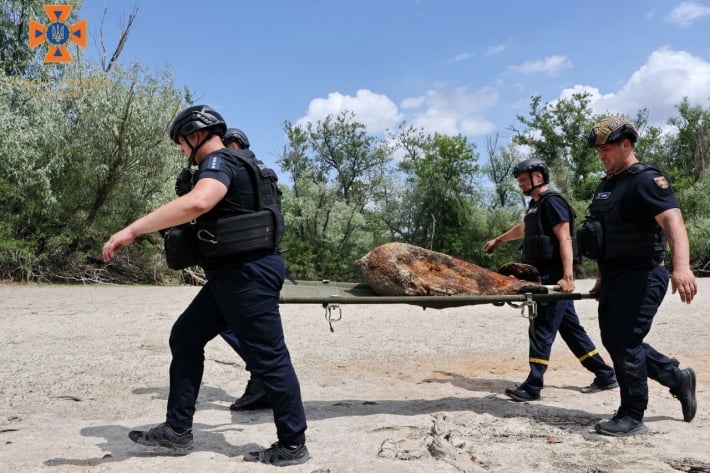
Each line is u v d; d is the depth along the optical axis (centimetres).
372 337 762
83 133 2139
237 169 291
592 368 474
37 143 1989
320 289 405
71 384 480
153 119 2138
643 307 348
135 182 2208
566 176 4116
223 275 293
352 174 4262
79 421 378
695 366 586
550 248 455
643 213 347
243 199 293
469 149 4134
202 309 313
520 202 4262
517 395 438
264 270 294
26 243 1969
